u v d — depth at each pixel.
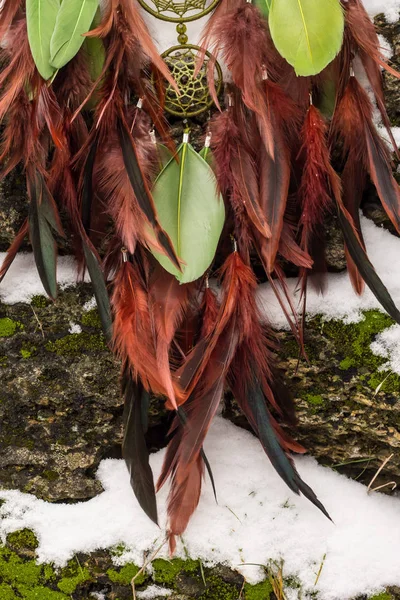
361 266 0.84
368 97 0.85
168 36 0.87
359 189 0.86
